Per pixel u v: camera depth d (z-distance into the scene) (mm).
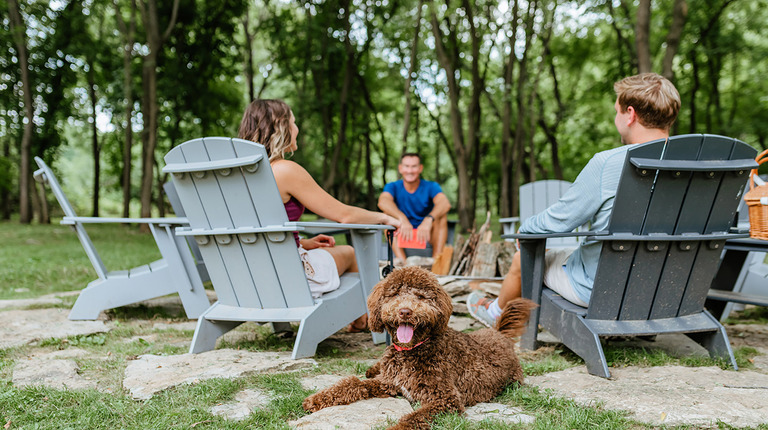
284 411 2176
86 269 7344
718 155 2695
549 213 3043
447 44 18031
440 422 2025
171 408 2217
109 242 12695
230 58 20297
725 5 15320
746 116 17484
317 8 18812
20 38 17844
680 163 2584
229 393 2400
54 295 5395
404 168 5953
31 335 3658
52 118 21688
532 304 2617
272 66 21500
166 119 20938
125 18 20875
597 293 2744
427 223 5797
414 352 2203
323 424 2004
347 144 24266
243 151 2877
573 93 21219
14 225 18828
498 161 26594
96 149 22031
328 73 20484
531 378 2680
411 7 15320
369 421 2031
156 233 4199
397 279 2203
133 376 2621
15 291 5836
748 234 2762
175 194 4582
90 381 2648
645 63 9727
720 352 2891
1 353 3203
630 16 15938
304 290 3049
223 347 3381
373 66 21906
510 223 5871
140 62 19156
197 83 19344
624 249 2684
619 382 2539
